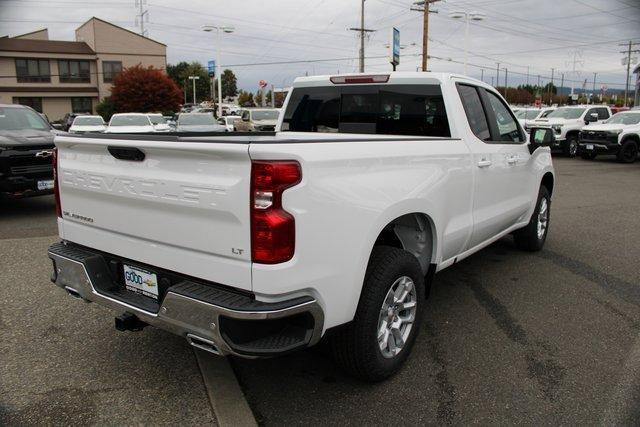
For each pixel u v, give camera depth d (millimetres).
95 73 55625
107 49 55406
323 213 2639
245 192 2461
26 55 51938
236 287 2580
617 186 12523
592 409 3068
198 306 2570
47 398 3123
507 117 5285
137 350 3732
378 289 3064
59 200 3490
